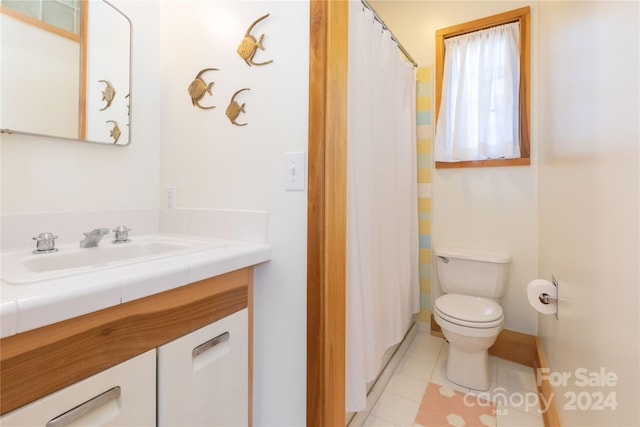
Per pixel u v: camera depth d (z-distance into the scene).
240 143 1.08
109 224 1.17
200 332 0.80
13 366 0.49
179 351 0.75
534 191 1.87
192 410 0.78
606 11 0.74
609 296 0.69
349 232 1.13
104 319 0.61
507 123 1.88
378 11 2.33
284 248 0.99
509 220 1.95
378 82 1.47
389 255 1.60
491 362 1.85
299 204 0.96
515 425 1.33
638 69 0.56
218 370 0.86
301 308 0.96
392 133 1.66
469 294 1.91
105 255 1.01
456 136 2.00
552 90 1.45
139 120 1.26
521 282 1.91
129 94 1.22
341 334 0.98
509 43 1.89
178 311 0.75
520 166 1.91
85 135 1.09
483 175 2.02
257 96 1.04
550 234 1.48
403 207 1.87
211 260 0.81
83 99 1.09
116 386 0.63
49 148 1.02
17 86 0.94
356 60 1.22
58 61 1.03
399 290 1.71
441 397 1.51
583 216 0.91
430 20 2.17
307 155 0.93
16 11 0.93
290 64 0.97
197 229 1.20
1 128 0.90
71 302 0.54
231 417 0.90
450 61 2.07
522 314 1.91
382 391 1.55
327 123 0.88
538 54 1.81
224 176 1.13
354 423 1.27
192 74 1.21
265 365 1.03
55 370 0.54
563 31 1.21
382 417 1.37
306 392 0.94
